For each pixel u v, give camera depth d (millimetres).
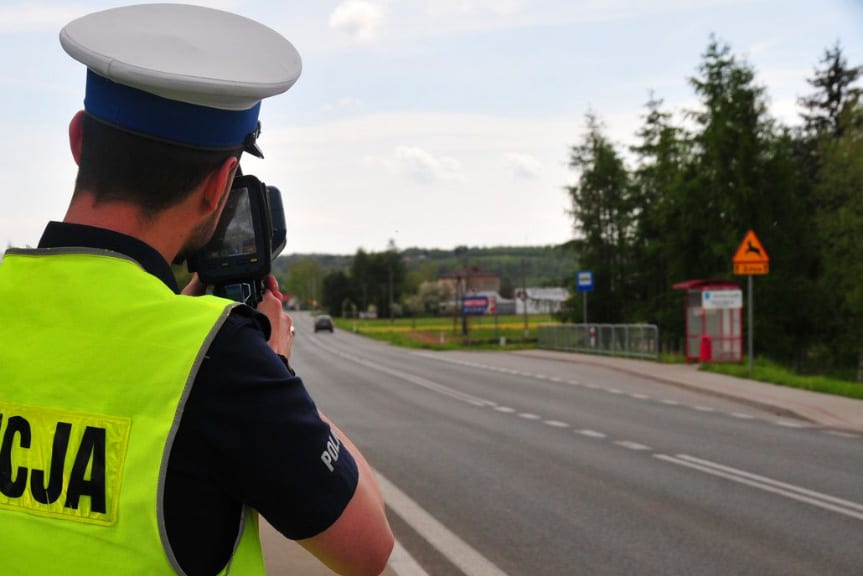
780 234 39750
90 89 1435
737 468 10086
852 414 15023
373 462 10477
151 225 1455
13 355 1367
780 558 6383
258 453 1319
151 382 1313
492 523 7391
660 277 53969
